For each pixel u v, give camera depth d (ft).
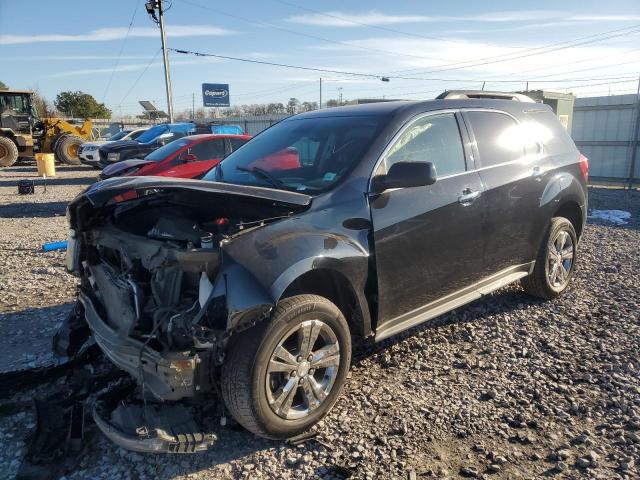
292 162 12.97
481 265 14.37
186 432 9.36
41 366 13.28
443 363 13.41
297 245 10.06
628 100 52.85
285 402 9.92
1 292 19.40
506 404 11.39
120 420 9.55
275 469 9.46
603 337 14.71
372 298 11.66
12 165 82.69
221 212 11.73
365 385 12.33
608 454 9.73
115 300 10.78
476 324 15.78
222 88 141.79
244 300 9.01
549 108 18.19
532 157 16.21
